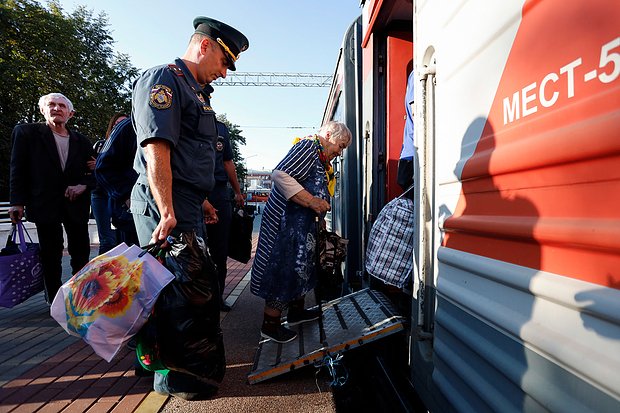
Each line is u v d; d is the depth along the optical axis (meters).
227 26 2.20
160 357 1.89
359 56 3.96
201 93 2.17
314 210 2.71
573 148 0.93
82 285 1.77
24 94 18.97
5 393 2.35
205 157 2.14
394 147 3.21
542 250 1.08
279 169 2.69
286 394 2.27
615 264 0.84
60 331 3.52
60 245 4.11
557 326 1.01
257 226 19.95
